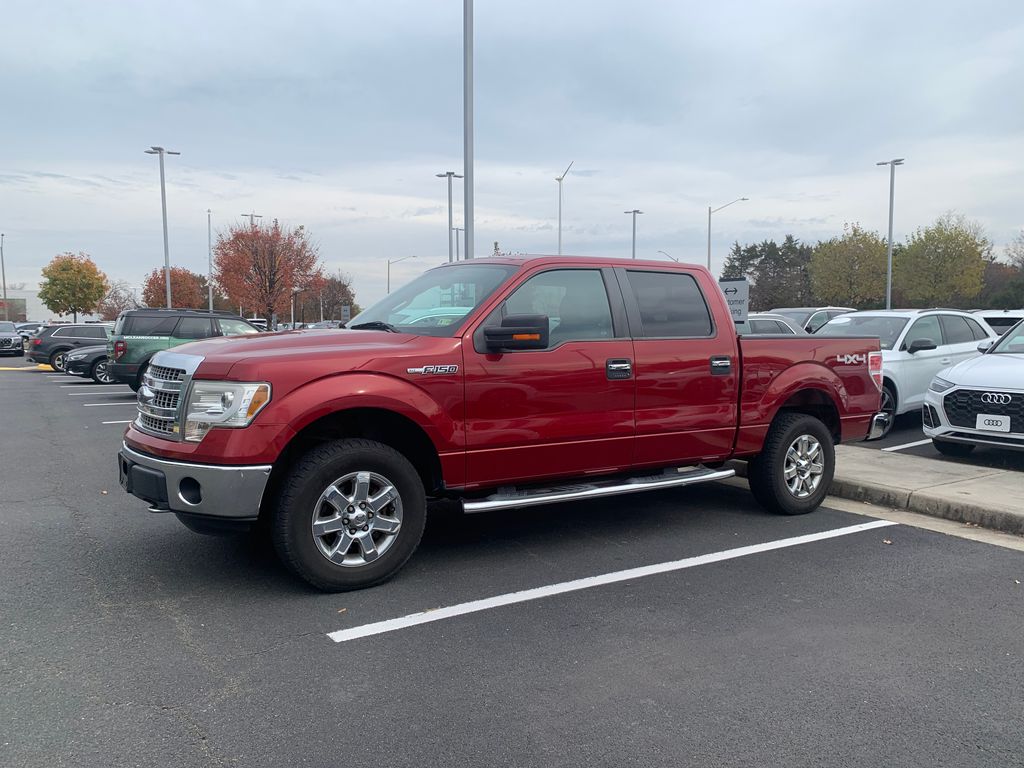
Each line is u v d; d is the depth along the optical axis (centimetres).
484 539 567
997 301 5597
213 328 1611
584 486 532
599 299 538
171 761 279
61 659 361
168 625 403
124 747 288
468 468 478
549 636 393
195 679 343
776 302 7231
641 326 550
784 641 388
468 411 474
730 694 333
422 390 457
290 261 4225
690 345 565
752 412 598
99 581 468
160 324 1568
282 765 278
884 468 754
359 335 479
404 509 462
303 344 455
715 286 598
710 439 579
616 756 285
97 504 670
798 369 625
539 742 295
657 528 598
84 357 2008
